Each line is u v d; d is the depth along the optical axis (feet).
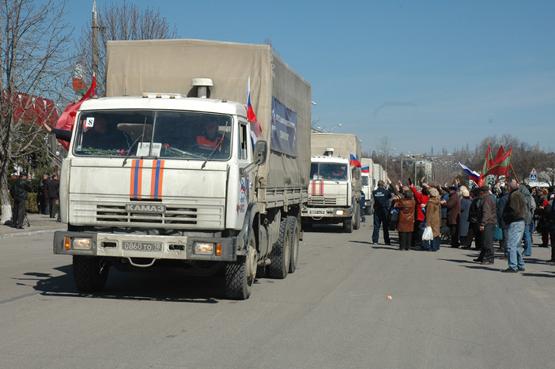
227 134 32.09
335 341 25.94
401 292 38.96
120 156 31.81
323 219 92.79
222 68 38.09
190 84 37.93
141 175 31.22
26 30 78.43
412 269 51.16
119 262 34.06
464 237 73.41
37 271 44.16
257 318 29.89
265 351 23.90
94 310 30.60
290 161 47.01
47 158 105.29
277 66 41.27
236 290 33.99
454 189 74.64
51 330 26.14
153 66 38.14
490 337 27.66
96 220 31.42
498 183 90.27
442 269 51.72
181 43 38.06
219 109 32.48
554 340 27.40
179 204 31.09
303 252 63.67
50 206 97.04
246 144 34.12
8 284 38.22
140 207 31.17
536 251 72.18
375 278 45.06
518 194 50.83
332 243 75.25
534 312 33.73
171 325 27.78
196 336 25.86
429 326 29.45
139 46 38.19
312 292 38.14
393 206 76.95
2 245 63.26
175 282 40.73
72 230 32.45
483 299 37.32
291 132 47.14
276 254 43.45
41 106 83.30
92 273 34.53
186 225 31.09
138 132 32.24
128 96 35.55
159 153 31.76
